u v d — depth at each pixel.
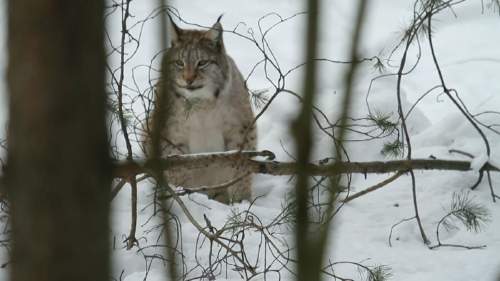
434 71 19.89
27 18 1.96
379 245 10.14
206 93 12.64
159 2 3.20
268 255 9.66
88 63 2.03
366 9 2.59
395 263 9.30
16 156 2.03
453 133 13.50
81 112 2.03
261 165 8.17
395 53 21.45
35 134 2.00
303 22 2.41
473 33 23.08
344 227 10.77
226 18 25.59
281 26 25.16
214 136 13.04
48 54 1.98
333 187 3.23
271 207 12.45
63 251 2.03
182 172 12.59
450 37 22.97
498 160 10.80
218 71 12.80
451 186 11.78
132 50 21.11
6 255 8.83
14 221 2.05
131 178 8.08
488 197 11.38
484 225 10.41
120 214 10.83
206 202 11.35
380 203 11.65
